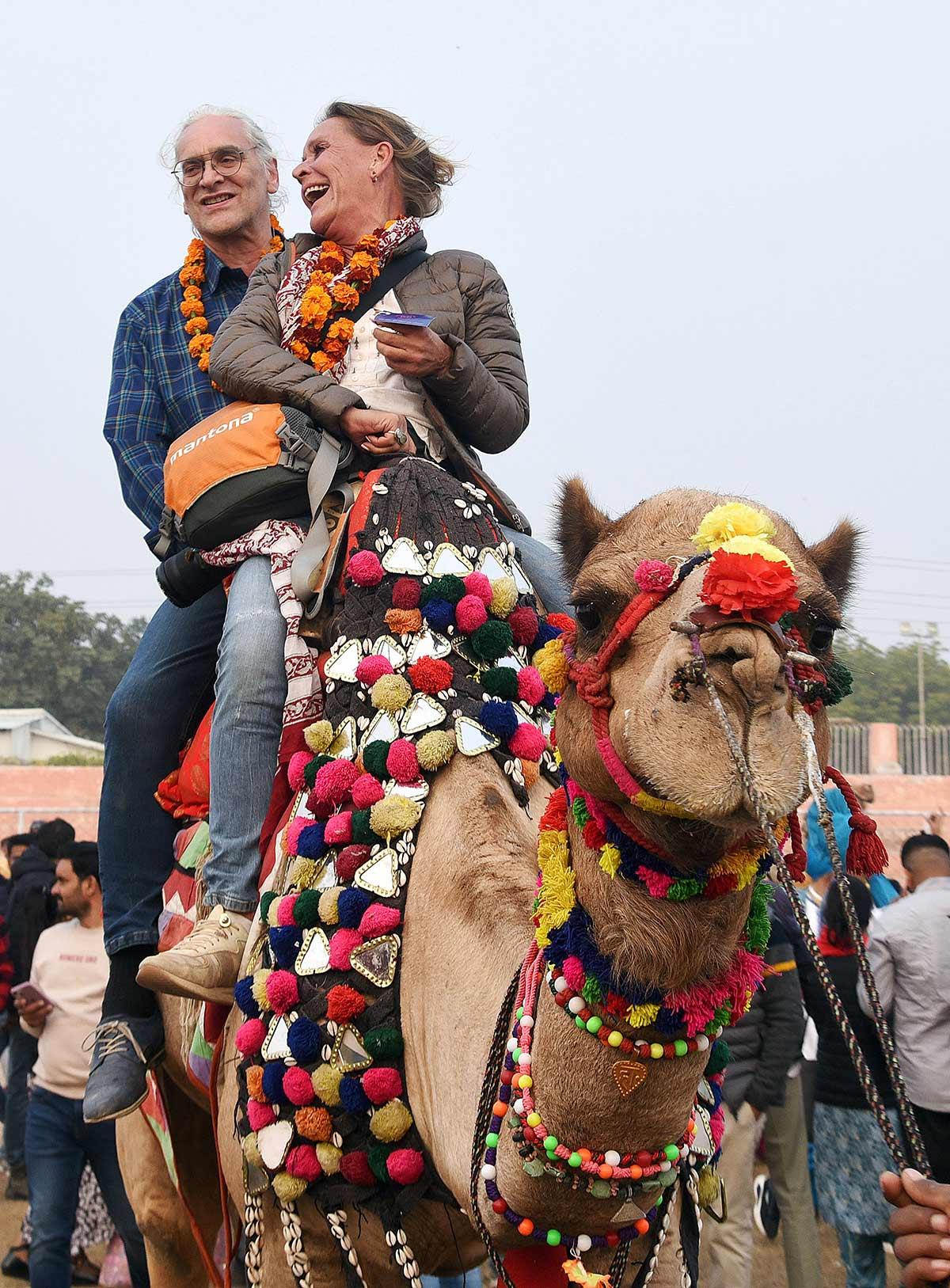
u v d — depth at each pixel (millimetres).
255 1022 3496
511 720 3520
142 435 5461
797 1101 6918
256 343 4328
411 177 4727
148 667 4734
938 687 45344
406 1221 3309
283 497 4152
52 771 30438
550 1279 2891
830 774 2461
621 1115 2602
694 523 2533
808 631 2389
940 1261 2178
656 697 2225
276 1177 3367
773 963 6641
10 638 58562
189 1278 5113
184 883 4492
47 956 7285
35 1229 7047
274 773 4016
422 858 3377
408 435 4285
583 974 2568
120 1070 4531
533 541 4422
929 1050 6742
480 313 4629
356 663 3695
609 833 2506
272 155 5828
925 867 7137
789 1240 6926
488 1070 2893
